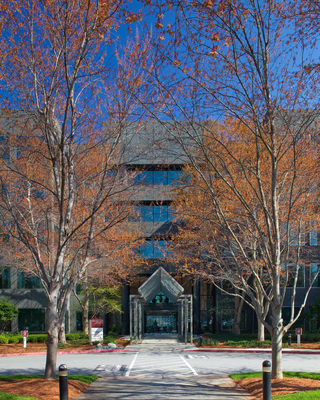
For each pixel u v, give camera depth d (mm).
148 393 10172
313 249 28766
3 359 19594
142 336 30656
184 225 27734
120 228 21906
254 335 28172
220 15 10375
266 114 11969
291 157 15656
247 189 16281
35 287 32969
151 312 35062
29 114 11891
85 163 15453
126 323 33656
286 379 10977
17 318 32938
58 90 12562
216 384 11570
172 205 22672
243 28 10031
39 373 14336
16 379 11453
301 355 20422
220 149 15617
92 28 10867
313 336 27125
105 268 23984
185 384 11578
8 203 12820
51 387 9922
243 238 19719
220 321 33438
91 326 24438
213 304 34562
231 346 23391
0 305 28531
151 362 17391
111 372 14555
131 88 12250
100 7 10141
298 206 17078
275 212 11328
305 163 15430
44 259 20219
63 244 11180
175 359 18422
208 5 9062
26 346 25000
